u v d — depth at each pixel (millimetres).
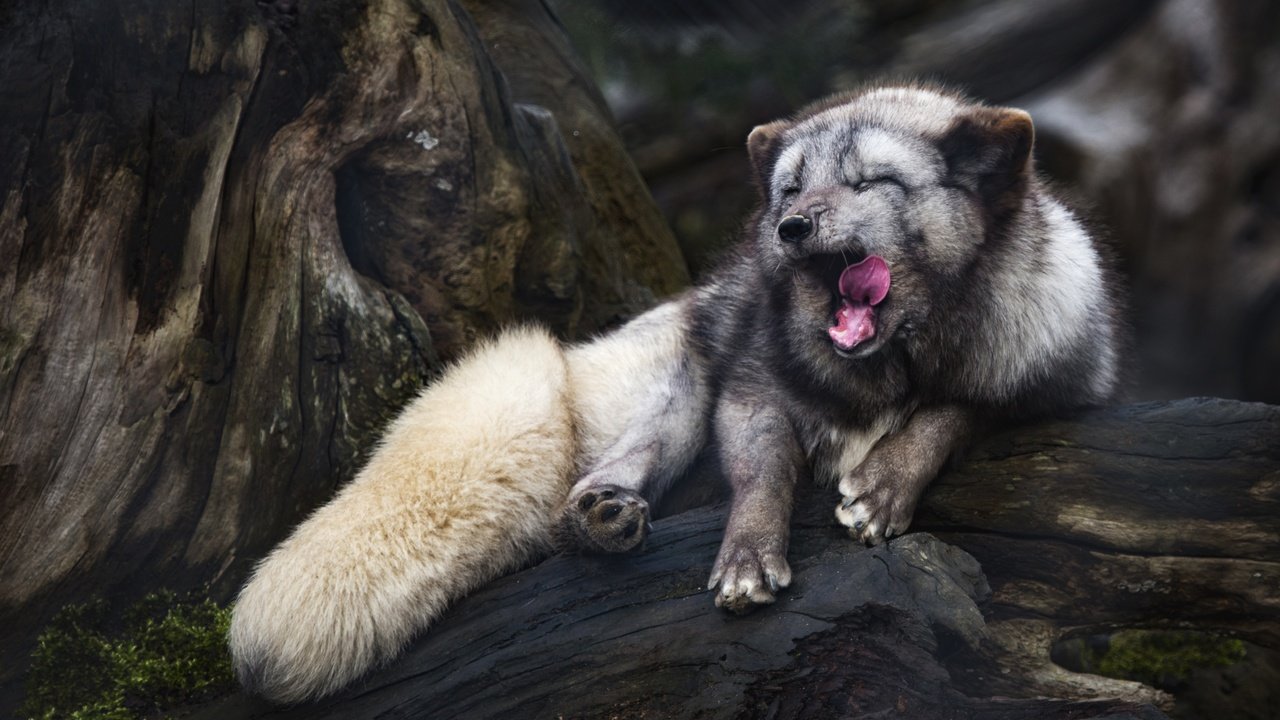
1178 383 21266
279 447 8672
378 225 9664
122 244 8000
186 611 8359
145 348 8125
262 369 8625
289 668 7281
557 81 13586
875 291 7914
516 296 10609
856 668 6594
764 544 7234
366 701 7316
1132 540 7395
